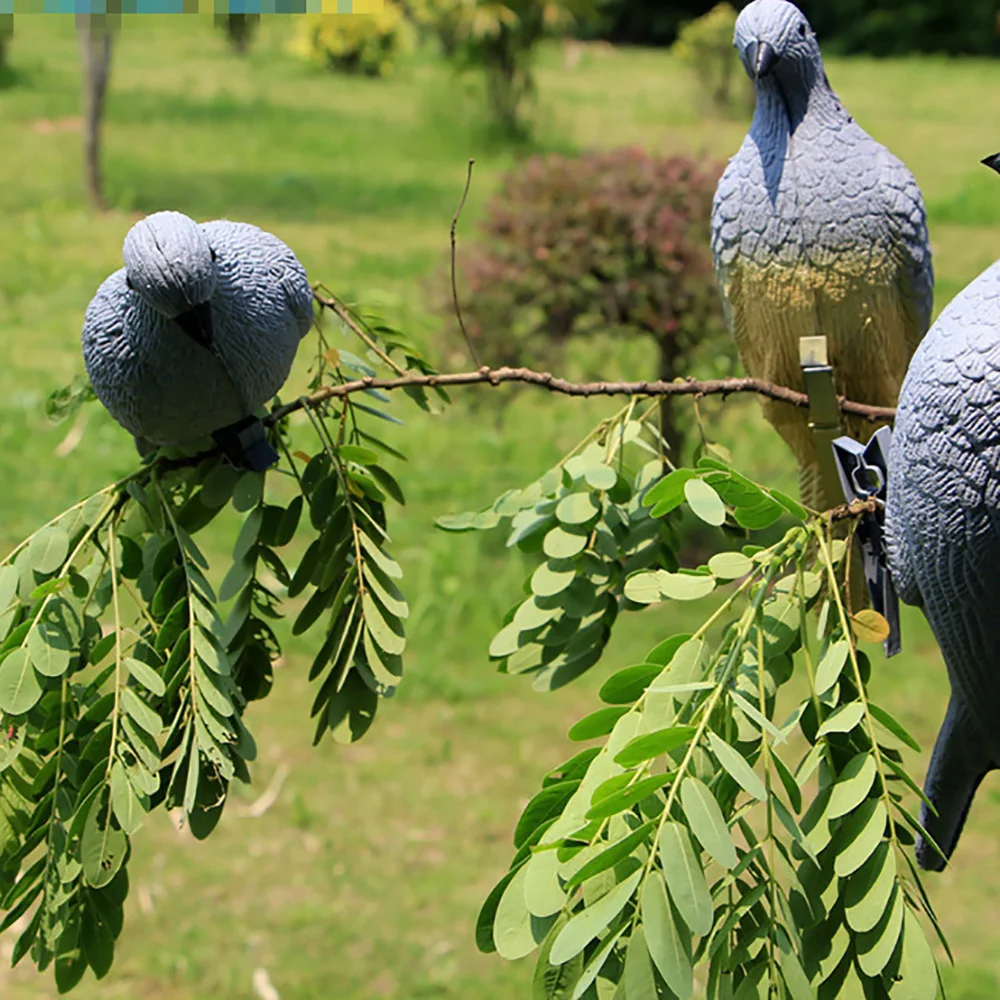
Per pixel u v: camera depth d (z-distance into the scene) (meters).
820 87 2.34
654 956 1.17
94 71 12.38
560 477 2.01
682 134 16.66
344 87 20.81
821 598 1.53
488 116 16.27
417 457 7.42
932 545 1.29
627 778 1.26
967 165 14.98
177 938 4.09
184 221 1.67
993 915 4.11
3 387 8.19
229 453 1.82
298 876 4.39
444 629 5.87
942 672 5.45
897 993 1.25
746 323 2.52
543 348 6.16
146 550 1.80
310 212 12.66
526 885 1.29
